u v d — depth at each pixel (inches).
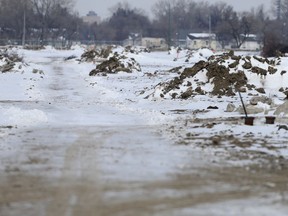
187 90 1777.8
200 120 1218.0
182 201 533.6
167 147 859.4
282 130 1026.1
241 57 1934.1
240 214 490.3
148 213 490.3
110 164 715.4
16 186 591.8
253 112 1280.8
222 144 893.2
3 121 1181.7
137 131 1053.8
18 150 823.7
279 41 4852.4
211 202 531.8
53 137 962.1
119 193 561.3
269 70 1898.4
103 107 1531.7
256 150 839.1
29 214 484.4
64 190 572.4
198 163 732.7
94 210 497.0
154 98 1742.1
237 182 622.2
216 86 1797.5
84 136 978.1
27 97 1819.6
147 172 667.4
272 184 613.6
